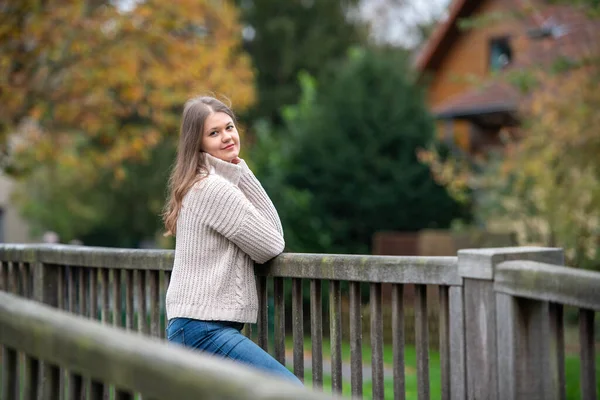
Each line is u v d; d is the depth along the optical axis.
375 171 16.12
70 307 4.38
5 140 12.31
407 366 8.78
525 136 12.91
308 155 16.05
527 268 2.55
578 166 11.59
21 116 12.41
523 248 2.85
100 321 4.20
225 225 3.13
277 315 3.43
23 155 13.48
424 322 3.01
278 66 33.38
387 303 11.74
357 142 16.17
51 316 1.95
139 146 13.18
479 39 22.38
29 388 2.18
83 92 12.60
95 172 22.84
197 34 13.73
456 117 21.20
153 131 13.45
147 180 27.95
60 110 12.52
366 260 3.10
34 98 12.35
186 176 3.24
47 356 1.93
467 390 2.83
